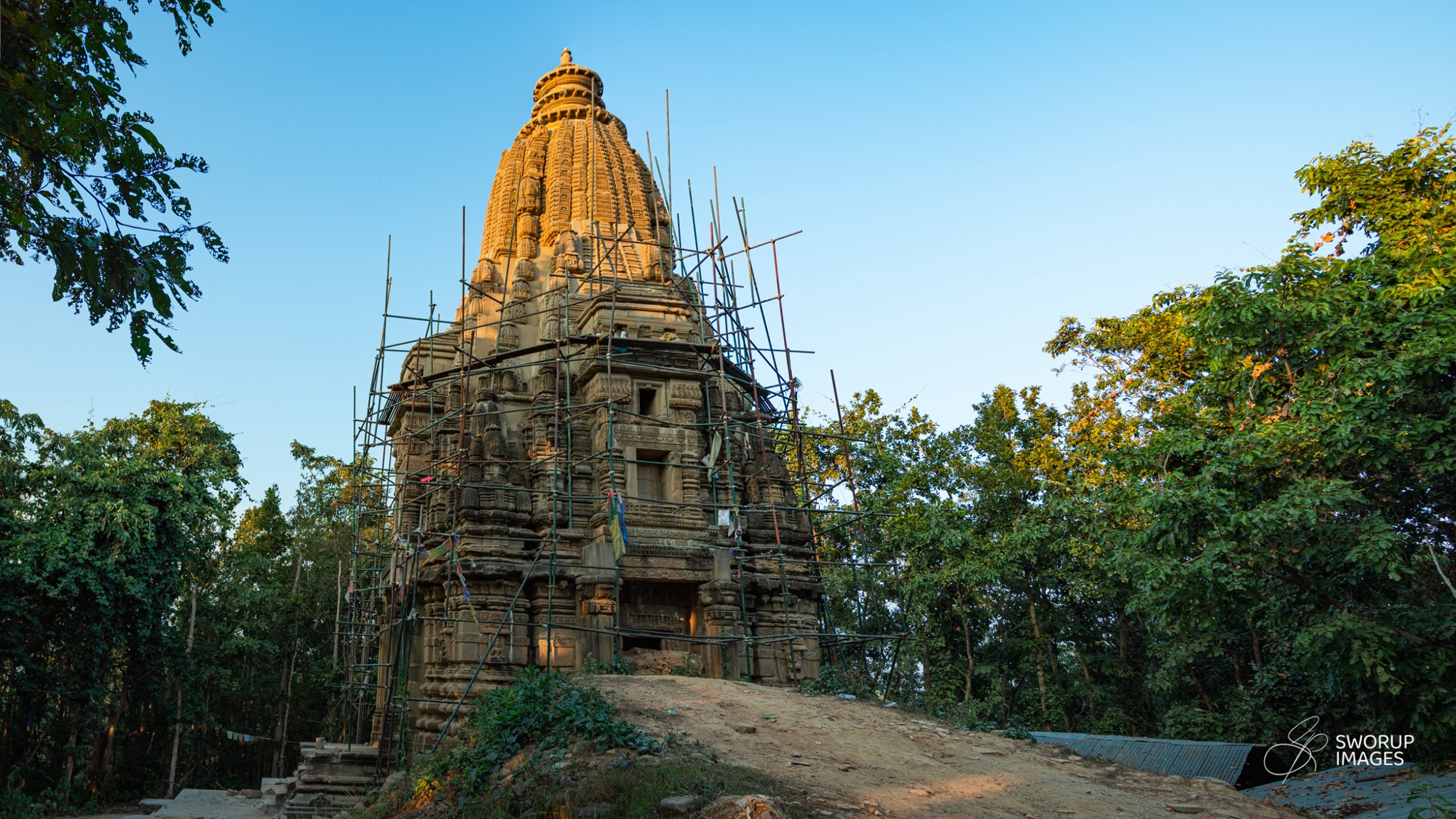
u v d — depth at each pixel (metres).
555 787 14.38
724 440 34.06
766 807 12.39
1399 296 21.36
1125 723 39.47
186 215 11.80
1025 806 15.17
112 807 38.53
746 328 32.66
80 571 33.88
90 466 36.56
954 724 21.73
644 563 29.92
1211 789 17.39
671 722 18.61
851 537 43.22
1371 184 27.23
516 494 30.61
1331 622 20.27
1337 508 19.83
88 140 11.01
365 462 35.12
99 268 11.20
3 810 33.28
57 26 11.23
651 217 41.16
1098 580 38.84
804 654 31.06
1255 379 24.27
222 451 45.72
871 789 15.23
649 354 33.25
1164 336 38.00
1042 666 41.94
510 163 41.88
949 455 47.91
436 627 29.30
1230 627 32.50
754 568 32.16
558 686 18.78
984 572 39.41
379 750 27.73
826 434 32.31
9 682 35.91
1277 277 22.75
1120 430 39.88
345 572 52.41
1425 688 20.73
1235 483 21.56
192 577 44.62
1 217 10.93
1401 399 20.34
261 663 50.34
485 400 33.56
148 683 38.91
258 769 51.47
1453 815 15.66
